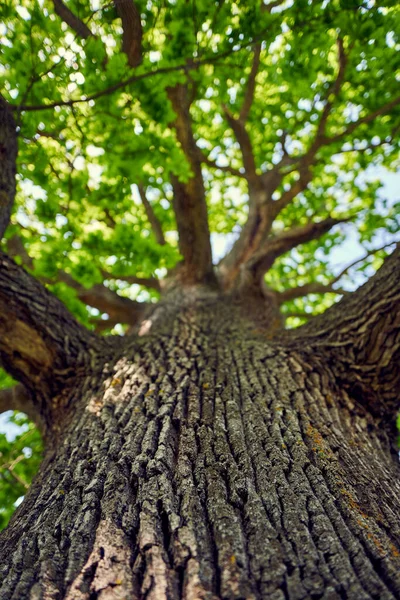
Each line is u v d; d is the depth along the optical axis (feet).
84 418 7.45
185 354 9.45
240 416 6.69
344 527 4.43
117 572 3.88
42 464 7.32
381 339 8.58
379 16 9.12
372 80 12.73
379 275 9.40
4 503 15.60
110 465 5.67
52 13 8.70
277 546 4.06
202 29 9.28
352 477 5.56
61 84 9.23
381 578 3.82
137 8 9.30
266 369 8.65
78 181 12.26
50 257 13.21
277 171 18.81
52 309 9.63
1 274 8.84
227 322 12.28
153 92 9.46
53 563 4.15
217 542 4.13
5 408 12.07
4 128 8.64
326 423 6.93
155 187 13.53
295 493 4.92
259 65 13.06
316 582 3.64
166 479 5.17
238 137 16.01
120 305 17.07
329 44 9.86
